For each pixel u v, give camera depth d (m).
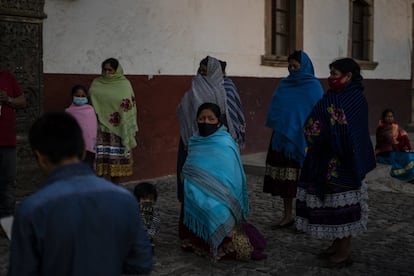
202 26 9.56
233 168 4.92
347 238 4.83
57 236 1.97
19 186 6.97
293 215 6.68
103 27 8.03
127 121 7.09
